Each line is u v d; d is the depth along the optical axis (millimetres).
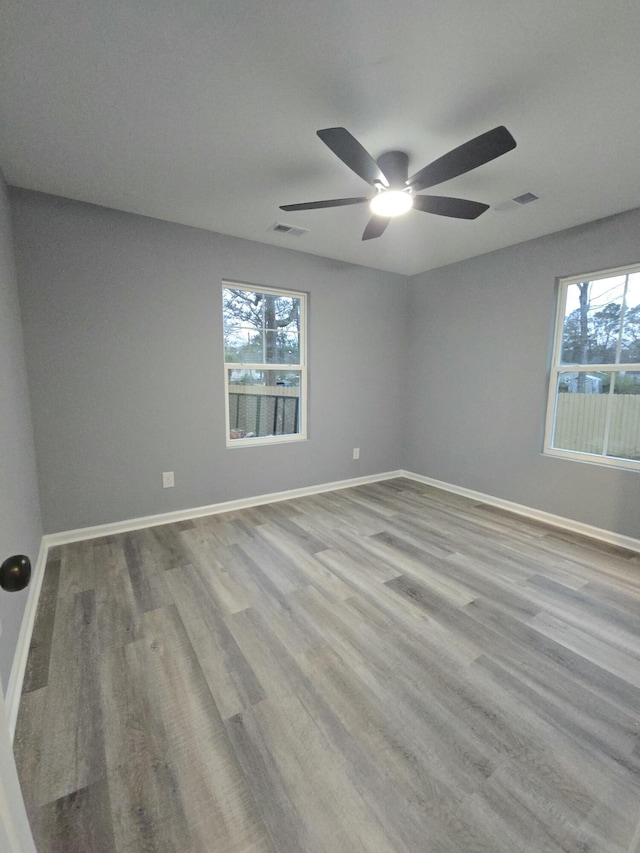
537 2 1267
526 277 3475
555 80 1587
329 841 1065
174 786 1202
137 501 3170
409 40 1411
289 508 3713
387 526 3287
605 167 2232
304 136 1975
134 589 2287
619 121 1836
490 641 1874
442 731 1397
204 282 3268
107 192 2588
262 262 3535
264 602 2168
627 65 1508
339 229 3184
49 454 2793
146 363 3094
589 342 3186
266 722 1427
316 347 4016
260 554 2744
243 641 1854
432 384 4445
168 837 1072
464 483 4156
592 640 1894
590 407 3195
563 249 3195
